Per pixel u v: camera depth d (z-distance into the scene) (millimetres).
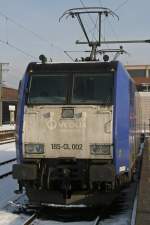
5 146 43500
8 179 21422
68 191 14422
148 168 22875
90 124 14328
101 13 23266
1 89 96625
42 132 14547
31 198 14891
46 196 14672
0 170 24812
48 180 14461
